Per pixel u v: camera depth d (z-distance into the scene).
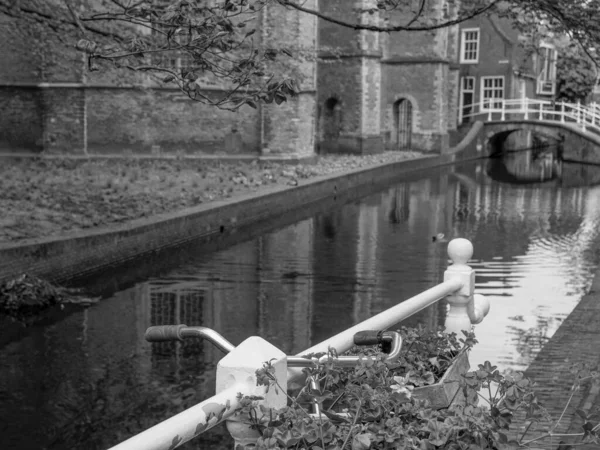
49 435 7.83
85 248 14.97
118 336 11.16
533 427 4.57
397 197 28.75
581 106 48.56
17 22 18.77
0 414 8.32
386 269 15.86
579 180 36.56
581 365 3.34
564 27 12.82
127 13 7.34
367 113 41.69
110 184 22.52
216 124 31.88
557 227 21.80
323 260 16.73
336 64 41.47
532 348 10.01
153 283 14.51
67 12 15.79
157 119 31.00
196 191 22.73
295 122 32.44
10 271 13.05
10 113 29.89
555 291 13.66
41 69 29.59
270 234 20.12
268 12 31.19
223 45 6.91
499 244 18.89
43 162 29.17
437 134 46.41
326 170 31.91
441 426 2.58
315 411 2.79
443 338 4.01
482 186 33.16
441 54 46.12
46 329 11.47
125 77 25.33
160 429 2.28
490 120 50.47
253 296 13.53
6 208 17.34
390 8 10.06
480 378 2.85
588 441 3.18
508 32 52.19
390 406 2.73
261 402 2.70
